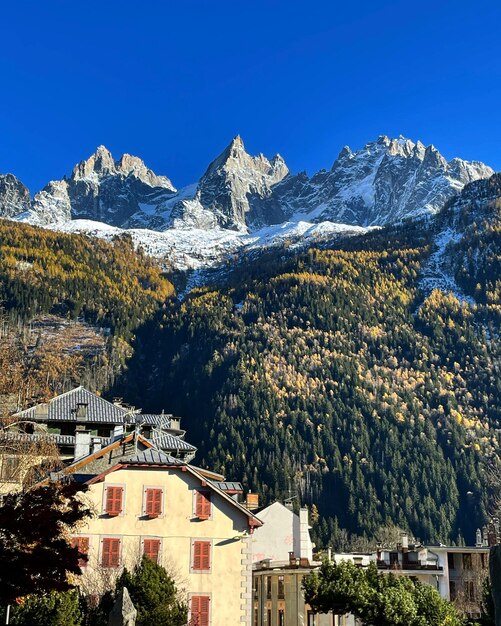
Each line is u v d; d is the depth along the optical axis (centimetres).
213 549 5725
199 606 5594
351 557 9088
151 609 4738
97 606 4919
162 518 5744
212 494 5841
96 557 5575
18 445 4772
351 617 7456
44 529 3097
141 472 5822
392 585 5941
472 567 8769
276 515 8788
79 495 5078
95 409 8494
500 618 2334
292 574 7506
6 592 3044
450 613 5841
